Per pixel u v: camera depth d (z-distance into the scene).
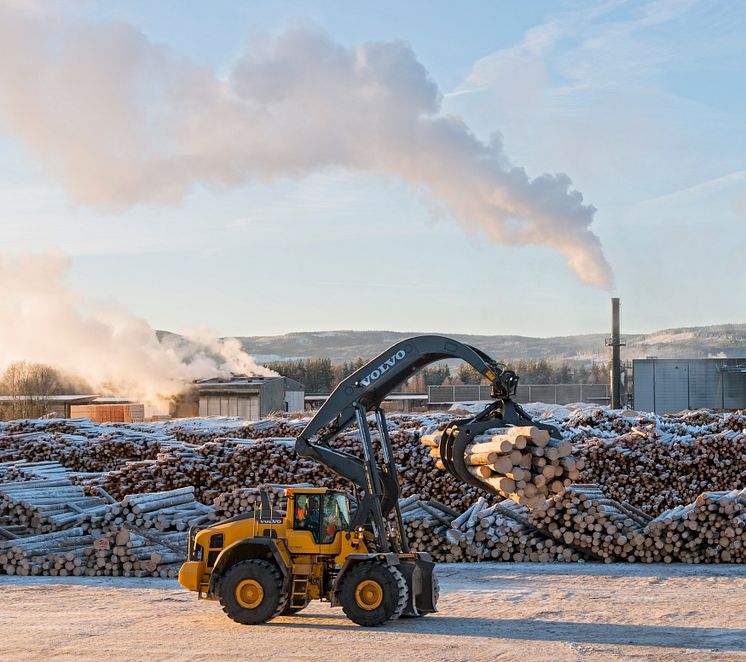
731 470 27.27
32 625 14.75
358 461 15.05
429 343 14.97
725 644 12.66
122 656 12.23
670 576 19.33
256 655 12.15
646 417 32.94
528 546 21.77
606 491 27.66
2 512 22.52
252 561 14.55
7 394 91.31
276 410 90.69
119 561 20.53
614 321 70.56
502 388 14.38
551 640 12.98
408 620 14.75
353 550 14.67
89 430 37.31
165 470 28.34
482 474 13.60
